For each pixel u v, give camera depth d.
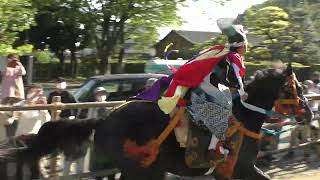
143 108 5.30
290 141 9.46
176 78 5.32
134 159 5.20
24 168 5.66
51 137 5.37
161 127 5.24
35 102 8.41
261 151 8.97
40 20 31.67
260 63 29.05
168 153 5.32
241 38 5.36
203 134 5.40
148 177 5.29
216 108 5.38
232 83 5.29
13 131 6.72
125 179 5.37
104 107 7.11
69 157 5.50
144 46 32.97
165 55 6.34
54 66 38.91
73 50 38.59
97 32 28.69
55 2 26.47
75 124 5.39
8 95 9.38
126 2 26.47
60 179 6.50
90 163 6.70
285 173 8.91
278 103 5.85
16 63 9.67
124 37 29.69
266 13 29.44
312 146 9.84
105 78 10.75
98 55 28.78
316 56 29.75
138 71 40.84
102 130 5.30
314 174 8.86
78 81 34.41
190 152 5.36
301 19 30.67
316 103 9.77
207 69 5.26
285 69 5.86
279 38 29.41
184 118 5.34
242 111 5.67
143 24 27.91
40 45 36.22
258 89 5.75
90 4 26.94
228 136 5.50
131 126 5.21
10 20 15.38
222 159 5.47
